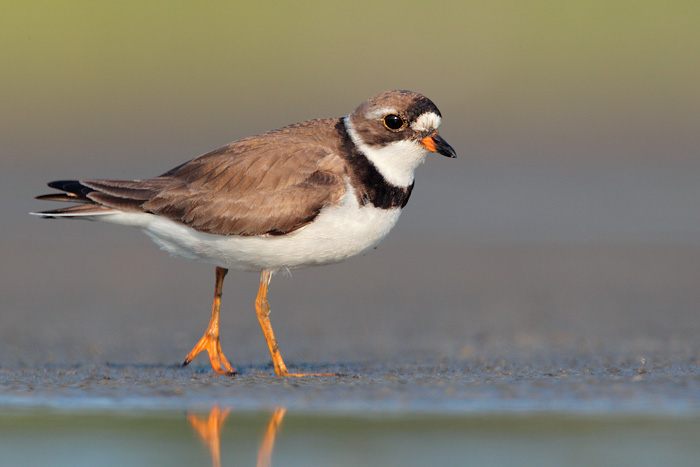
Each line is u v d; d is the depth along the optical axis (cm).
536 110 2667
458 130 2589
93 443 745
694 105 2686
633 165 2461
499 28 2873
